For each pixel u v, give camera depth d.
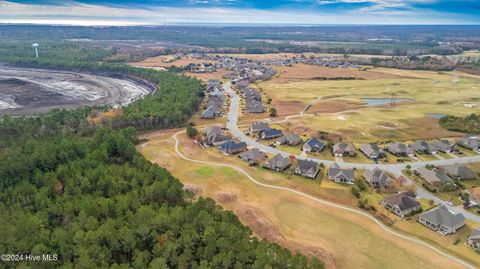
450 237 79.94
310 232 80.75
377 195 98.12
